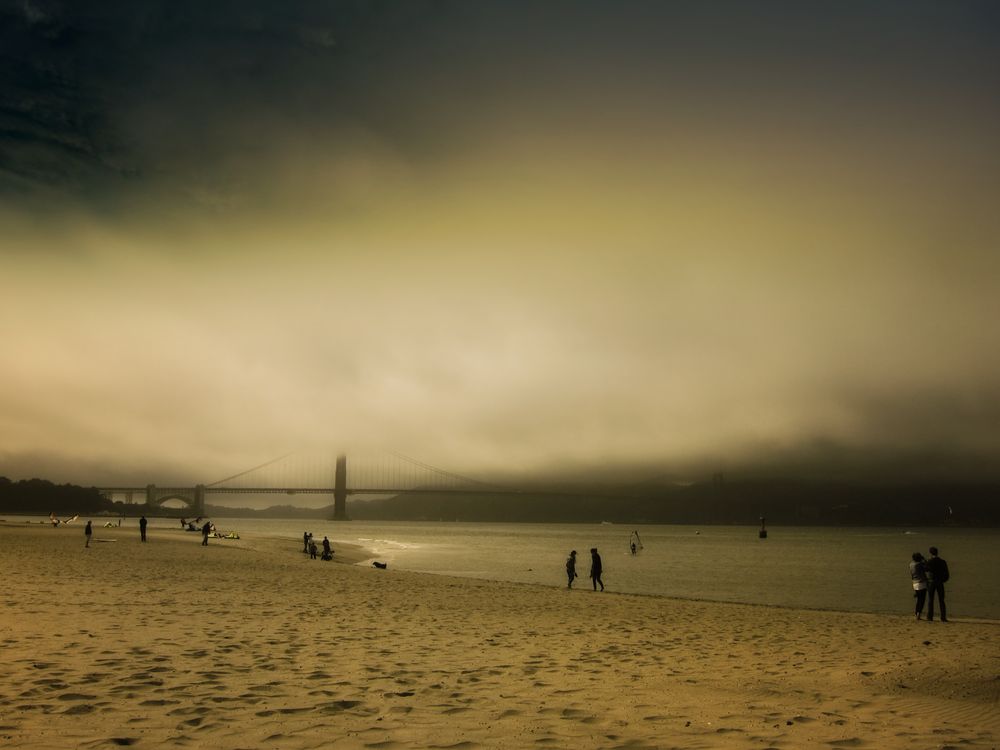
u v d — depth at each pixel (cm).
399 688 790
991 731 659
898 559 7438
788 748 586
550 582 3872
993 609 2847
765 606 2191
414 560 5784
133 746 543
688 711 723
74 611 1300
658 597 2433
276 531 15888
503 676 895
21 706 641
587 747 578
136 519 19350
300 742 568
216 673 824
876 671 998
